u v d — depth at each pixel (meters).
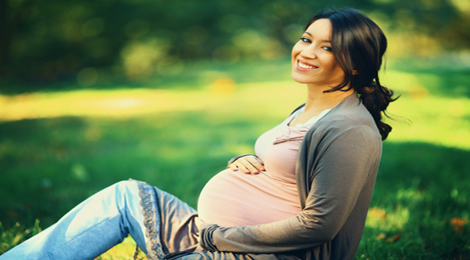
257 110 8.77
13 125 7.15
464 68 12.97
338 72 1.65
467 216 2.84
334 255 1.61
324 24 1.62
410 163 4.19
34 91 13.21
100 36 22.84
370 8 20.72
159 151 5.39
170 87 13.57
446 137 5.25
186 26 23.25
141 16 22.75
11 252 1.66
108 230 1.74
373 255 2.29
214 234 1.63
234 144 5.71
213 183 1.83
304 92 10.84
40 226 2.83
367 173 1.49
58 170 4.30
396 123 6.18
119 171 4.31
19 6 19.67
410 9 21.42
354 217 1.59
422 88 9.13
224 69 16.03
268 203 1.67
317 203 1.47
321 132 1.50
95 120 7.93
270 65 16.16
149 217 1.79
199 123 7.54
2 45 18.41
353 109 1.56
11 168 4.47
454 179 3.66
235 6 23.53
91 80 17.58
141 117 8.34
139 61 22.23
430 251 2.41
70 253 1.68
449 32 22.92
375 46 1.57
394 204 3.17
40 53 22.66
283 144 1.65
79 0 21.61
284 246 1.54
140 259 2.20
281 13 23.86
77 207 1.78
